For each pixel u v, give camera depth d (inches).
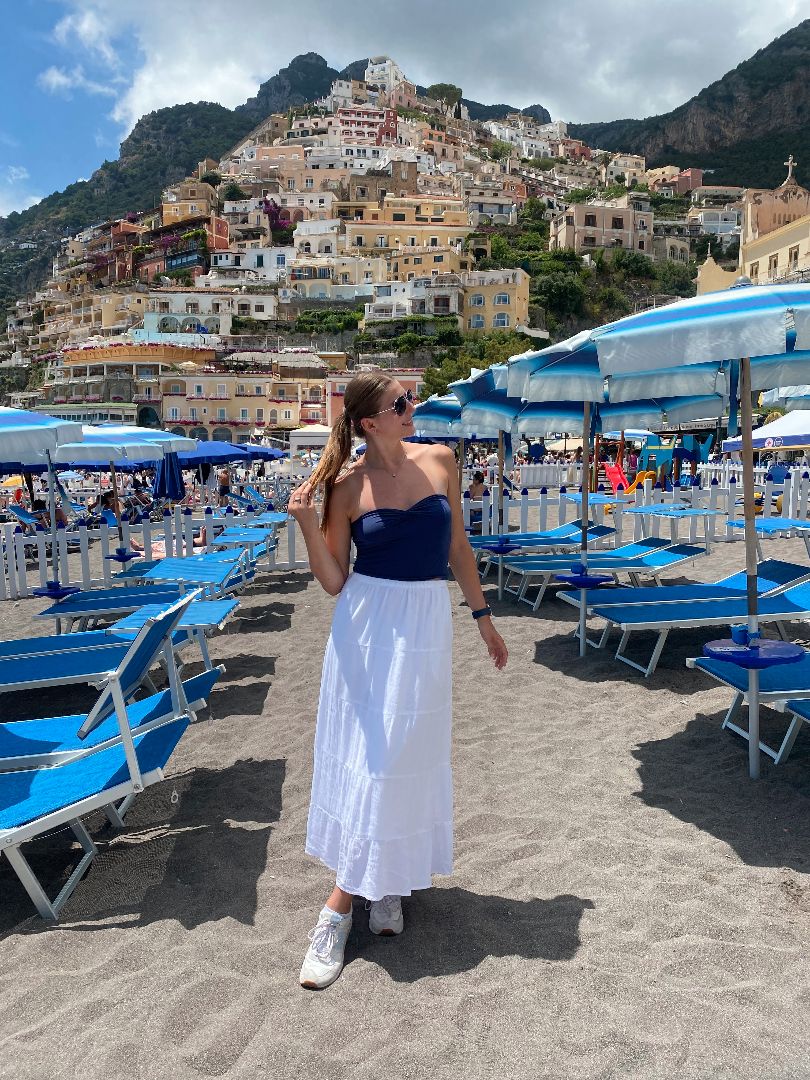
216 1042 90.3
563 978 99.2
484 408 382.3
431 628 102.1
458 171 5979.3
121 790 123.4
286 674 255.6
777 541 518.6
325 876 129.3
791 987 95.7
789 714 195.3
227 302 3577.8
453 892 121.6
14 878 136.9
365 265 3831.2
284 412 2896.2
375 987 98.9
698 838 135.4
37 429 218.8
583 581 253.6
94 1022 95.3
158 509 786.2
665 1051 85.7
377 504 102.3
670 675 233.1
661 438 1125.7
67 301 4421.8
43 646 226.8
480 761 175.2
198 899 123.8
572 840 136.6
